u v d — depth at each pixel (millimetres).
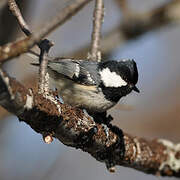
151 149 9477
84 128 7465
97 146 8133
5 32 10984
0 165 13203
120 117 15219
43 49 6547
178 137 14750
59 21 5043
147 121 15078
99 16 10039
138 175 14258
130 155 8992
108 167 8859
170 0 13484
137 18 13188
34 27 12789
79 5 4973
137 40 13594
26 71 12125
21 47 5246
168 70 15898
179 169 9703
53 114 6711
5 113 12062
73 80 9641
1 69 5617
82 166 14047
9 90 5723
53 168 13688
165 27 13930
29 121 6617
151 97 15500
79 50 13203
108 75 9781
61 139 7531
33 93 6316
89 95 9625
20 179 13195
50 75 9789
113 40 13336
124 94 9992
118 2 13250
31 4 11977
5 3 8062
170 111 15102
